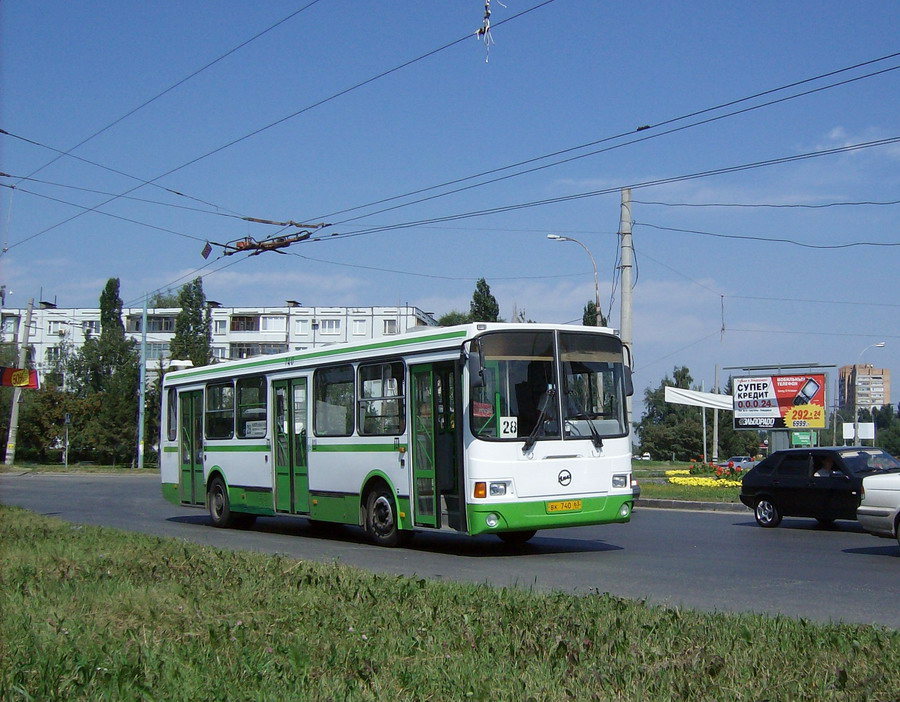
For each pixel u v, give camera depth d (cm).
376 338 1572
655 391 10762
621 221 2580
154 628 783
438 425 1419
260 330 9875
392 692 589
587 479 1412
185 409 2159
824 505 1844
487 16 1588
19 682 610
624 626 758
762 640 712
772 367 4056
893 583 1125
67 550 1343
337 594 931
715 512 2395
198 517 2325
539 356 1404
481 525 1327
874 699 564
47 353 9806
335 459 1647
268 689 596
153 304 11038
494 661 660
